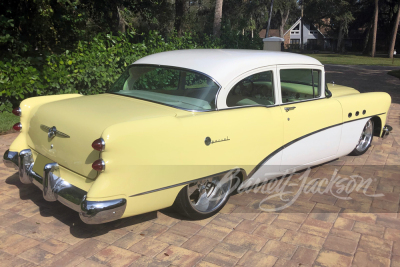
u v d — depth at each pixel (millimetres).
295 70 4441
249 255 3186
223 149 3611
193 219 3770
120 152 2930
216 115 3598
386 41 65125
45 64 7652
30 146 3881
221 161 3623
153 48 10008
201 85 3721
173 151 3227
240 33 14828
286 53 4621
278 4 58062
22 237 3365
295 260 3133
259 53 4340
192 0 45875
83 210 2906
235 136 3691
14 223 3613
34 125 3748
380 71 25266
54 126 3418
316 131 4652
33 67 7582
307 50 76625
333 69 26500
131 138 2963
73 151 3217
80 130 3158
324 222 3809
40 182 3547
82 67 7930
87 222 2951
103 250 3195
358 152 5945
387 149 6453
